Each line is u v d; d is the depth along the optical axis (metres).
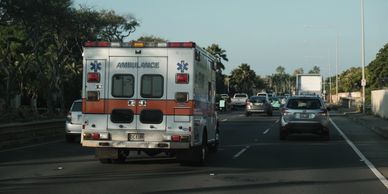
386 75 87.69
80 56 50.62
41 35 37.59
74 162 15.38
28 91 49.97
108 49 13.92
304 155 17.48
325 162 15.69
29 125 21.80
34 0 27.83
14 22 30.28
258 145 20.89
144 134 13.75
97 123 13.95
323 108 23.27
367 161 15.98
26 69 44.75
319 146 20.61
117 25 48.38
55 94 56.41
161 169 14.00
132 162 15.38
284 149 19.39
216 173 13.34
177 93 13.62
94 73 13.95
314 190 11.05
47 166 14.48
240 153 17.98
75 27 37.12
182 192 10.67
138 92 13.79
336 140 23.41
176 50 13.66
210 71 16.20
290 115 23.16
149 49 13.76
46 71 45.56
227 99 65.88
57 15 30.70
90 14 41.25
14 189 10.89
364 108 49.59
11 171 13.50
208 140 15.94
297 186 11.52
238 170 13.91
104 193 10.52
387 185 11.73
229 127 31.95
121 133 13.84
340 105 79.56
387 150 19.19
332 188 11.30
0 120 28.19
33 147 19.64
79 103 21.94
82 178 12.41
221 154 17.66
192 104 13.59
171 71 13.67
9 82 39.44
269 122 37.66
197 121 14.09
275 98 65.88
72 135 21.69
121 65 13.87
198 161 14.45
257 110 48.44
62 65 43.75
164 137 13.63
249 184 11.70
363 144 21.52
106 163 15.10
